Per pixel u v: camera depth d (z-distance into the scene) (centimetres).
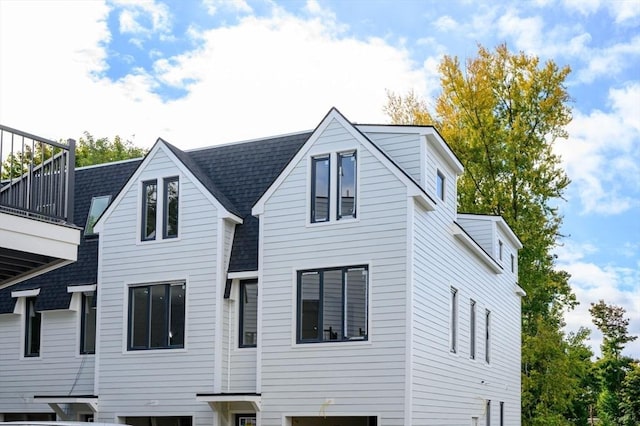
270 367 2039
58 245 1205
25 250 1159
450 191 2339
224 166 2439
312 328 2012
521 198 3866
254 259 2156
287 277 2064
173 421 2294
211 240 2191
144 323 2256
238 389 2119
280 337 2042
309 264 2041
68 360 2450
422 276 2011
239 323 2164
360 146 2028
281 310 2055
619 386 6750
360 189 2012
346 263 1997
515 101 3928
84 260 2514
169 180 2295
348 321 1975
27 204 1212
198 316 2170
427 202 2005
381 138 2142
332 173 2056
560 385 3628
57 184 1288
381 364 1911
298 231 2072
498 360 2914
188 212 2239
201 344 2153
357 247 1991
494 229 2917
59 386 2447
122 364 2253
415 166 2086
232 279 2172
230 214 2186
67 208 1232
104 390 2264
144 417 2278
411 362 1884
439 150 2208
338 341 1972
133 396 2220
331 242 2025
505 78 3969
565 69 3909
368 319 1944
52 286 2514
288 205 2098
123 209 2341
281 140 2423
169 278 2230
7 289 2598
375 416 1955
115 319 2291
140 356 2231
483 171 3872
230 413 2109
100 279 2336
